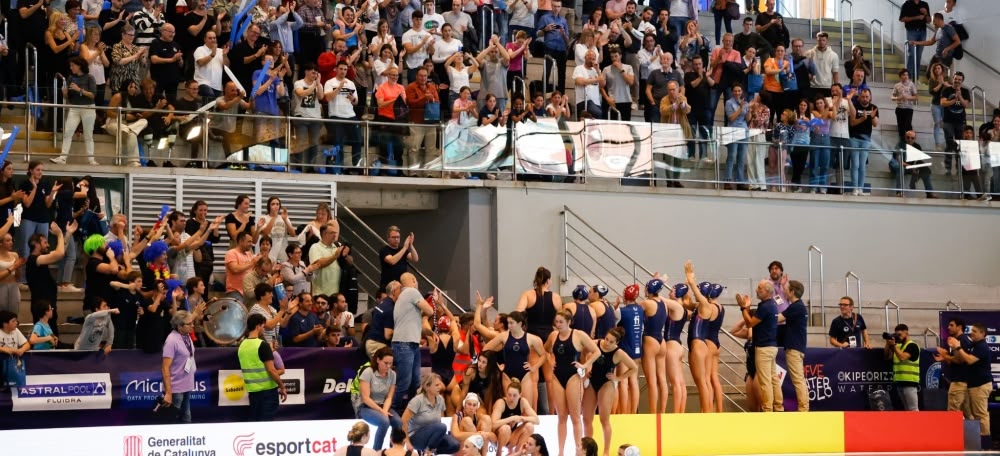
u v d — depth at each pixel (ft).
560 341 154.30
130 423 149.18
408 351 150.92
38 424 145.18
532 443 143.54
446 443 147.43
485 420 150.00
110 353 148.87
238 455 146.82
